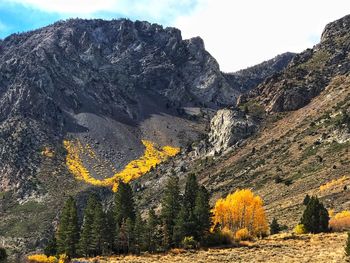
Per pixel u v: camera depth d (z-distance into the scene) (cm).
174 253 7719
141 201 19575
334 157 13488
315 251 6059
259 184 14338
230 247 7625
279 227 8856
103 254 8444
